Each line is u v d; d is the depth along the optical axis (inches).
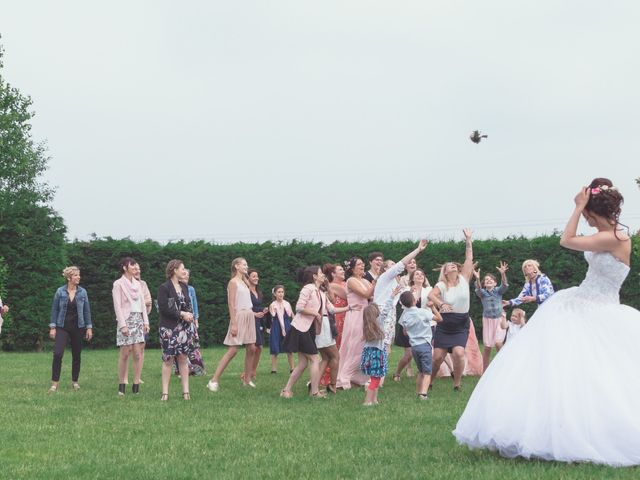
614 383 223.1
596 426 217.9
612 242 237.8
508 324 529.3
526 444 221.8
